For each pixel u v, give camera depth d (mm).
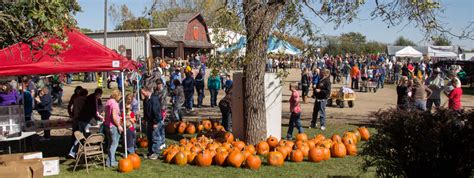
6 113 10414
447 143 5703
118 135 10234
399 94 14859
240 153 10031
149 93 10891
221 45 10242
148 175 9375
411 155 5871
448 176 5758
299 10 10609
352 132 12305
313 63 33781
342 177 8922
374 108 21094
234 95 12414
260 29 10688
